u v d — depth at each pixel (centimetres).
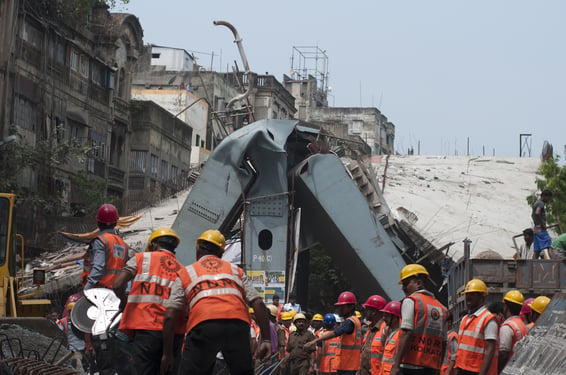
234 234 2927
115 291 1005
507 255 3844
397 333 1280
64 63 4841
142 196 5500
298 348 1928
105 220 1234
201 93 7994
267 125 2608
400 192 5534
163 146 6256
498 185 6391
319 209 2605
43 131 4506
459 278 2045
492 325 1101
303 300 2936
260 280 2552
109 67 5406
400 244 2631
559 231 3366
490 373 1102
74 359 1414
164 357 930
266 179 2588
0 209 1642
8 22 4150
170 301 924
